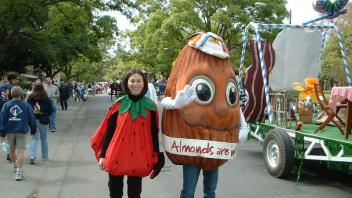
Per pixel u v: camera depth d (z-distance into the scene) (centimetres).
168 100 501
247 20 3478
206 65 516
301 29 1003
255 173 881
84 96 4103
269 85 991
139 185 495
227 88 520
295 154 805
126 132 476
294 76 999
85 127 1697
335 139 716
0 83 1100
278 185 785
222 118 507
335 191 748
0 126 804
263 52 980
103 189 753
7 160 973
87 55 3316
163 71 4869
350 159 670
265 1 3553
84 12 2172
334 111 830
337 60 4003
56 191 739
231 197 706
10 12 1969
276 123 969
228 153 515
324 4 1009
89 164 960
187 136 501
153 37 3862
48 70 3819
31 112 823
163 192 738
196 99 504
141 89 482
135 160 474
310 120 1000
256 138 1012
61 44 3027
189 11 3516
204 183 534
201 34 532
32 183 790
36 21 2302
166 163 973
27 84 3191
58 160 1005
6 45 2188
